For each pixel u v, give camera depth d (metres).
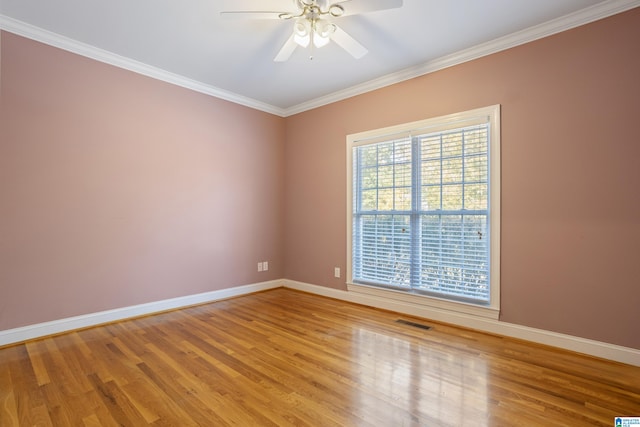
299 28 2.18
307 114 4.37
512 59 2.72
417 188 3.30
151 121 3.37
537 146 2.60
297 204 4.51
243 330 2.93
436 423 1.64
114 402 1.81
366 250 3.74
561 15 2.42
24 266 2.63
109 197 3.09
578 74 2.42
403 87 3.40
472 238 2.94
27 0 2.27
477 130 2.92
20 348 2.50
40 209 2.71
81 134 2.92
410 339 2.71
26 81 2.64
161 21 2.54
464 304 2.97
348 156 3.88
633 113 2.22
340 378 2.08
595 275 2.36
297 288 4.50
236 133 4.13
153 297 3.39
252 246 4.32
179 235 3.60
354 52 2.46
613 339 2.29
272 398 1.85
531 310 2.63
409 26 2.57
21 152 2.62
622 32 2.25
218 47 2.94
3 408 1.75
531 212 2.63
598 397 1.86
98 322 3.01
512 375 2.11
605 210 2.32
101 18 2.49
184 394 1.89
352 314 3.39
